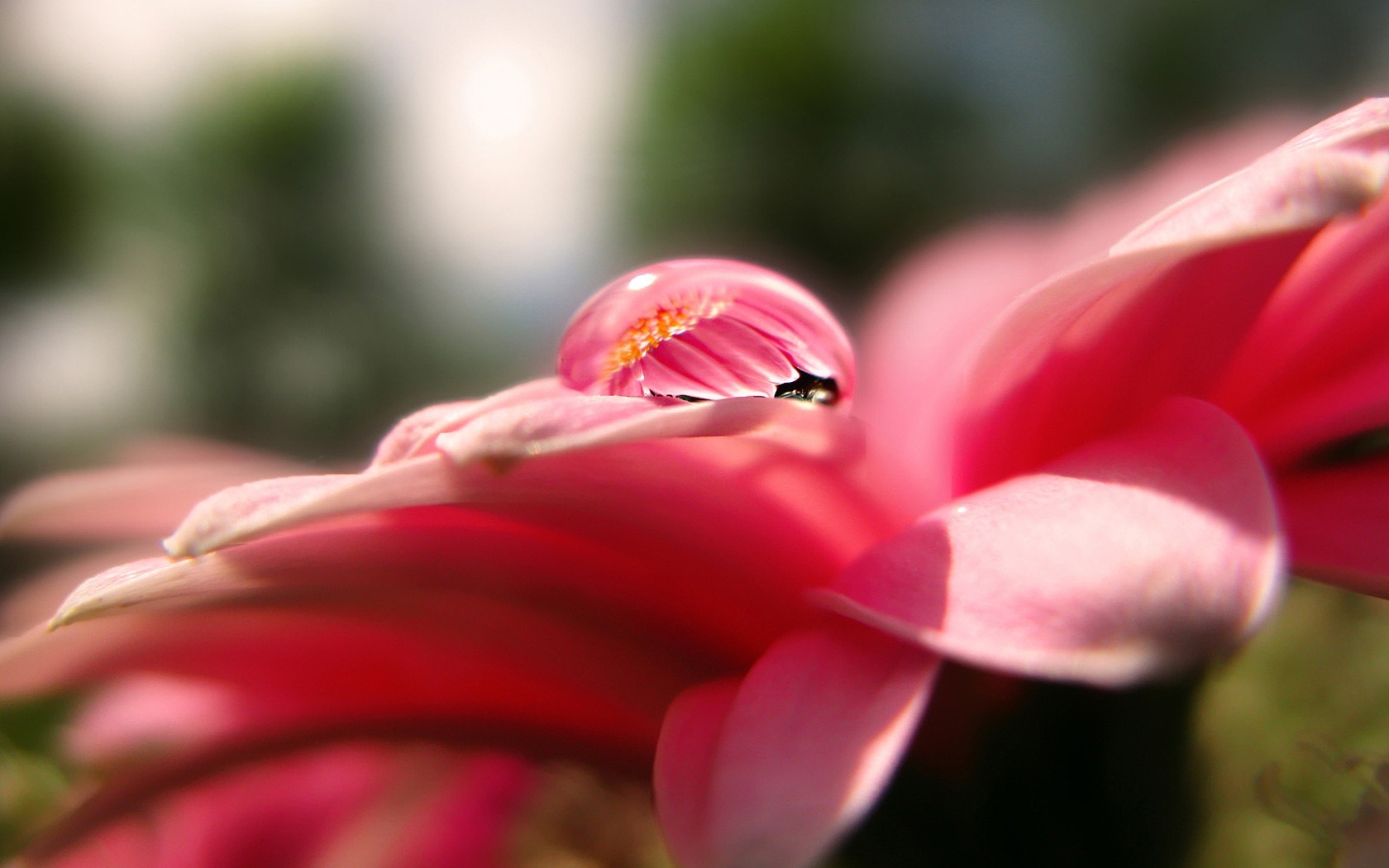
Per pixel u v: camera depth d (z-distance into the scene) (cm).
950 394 5
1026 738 5
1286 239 5
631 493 5
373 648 6
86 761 7
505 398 5
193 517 5
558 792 7
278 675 6
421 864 7
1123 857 5
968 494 5
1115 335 5
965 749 5
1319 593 8
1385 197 5
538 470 5
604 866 7
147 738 7
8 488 14
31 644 5
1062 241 7
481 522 5
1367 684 8
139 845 7
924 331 7
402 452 5
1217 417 5
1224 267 5
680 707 5
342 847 7
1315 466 5
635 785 6
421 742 6
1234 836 7
